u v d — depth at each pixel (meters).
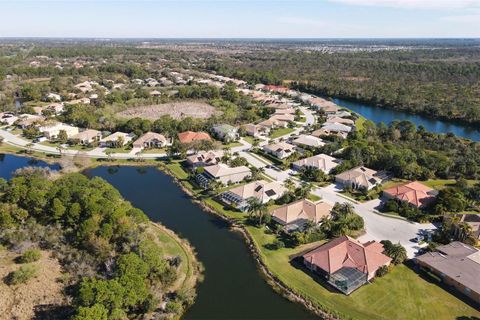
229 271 69.19
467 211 91.94
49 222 79.38
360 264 66.94
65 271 65.75
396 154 115.56
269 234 81.38
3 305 57.34
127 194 101.75
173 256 72.38
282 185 100.69
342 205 88.75
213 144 136.50
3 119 168.38
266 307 60.41
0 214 75.56
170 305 56.78
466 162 114.12
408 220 87.69
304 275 67.81
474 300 61.66
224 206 93.81
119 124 156.62
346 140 141.12
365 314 58.50
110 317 51.28
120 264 59.62
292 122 174.38
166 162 125.69
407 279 66.88
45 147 139.12
